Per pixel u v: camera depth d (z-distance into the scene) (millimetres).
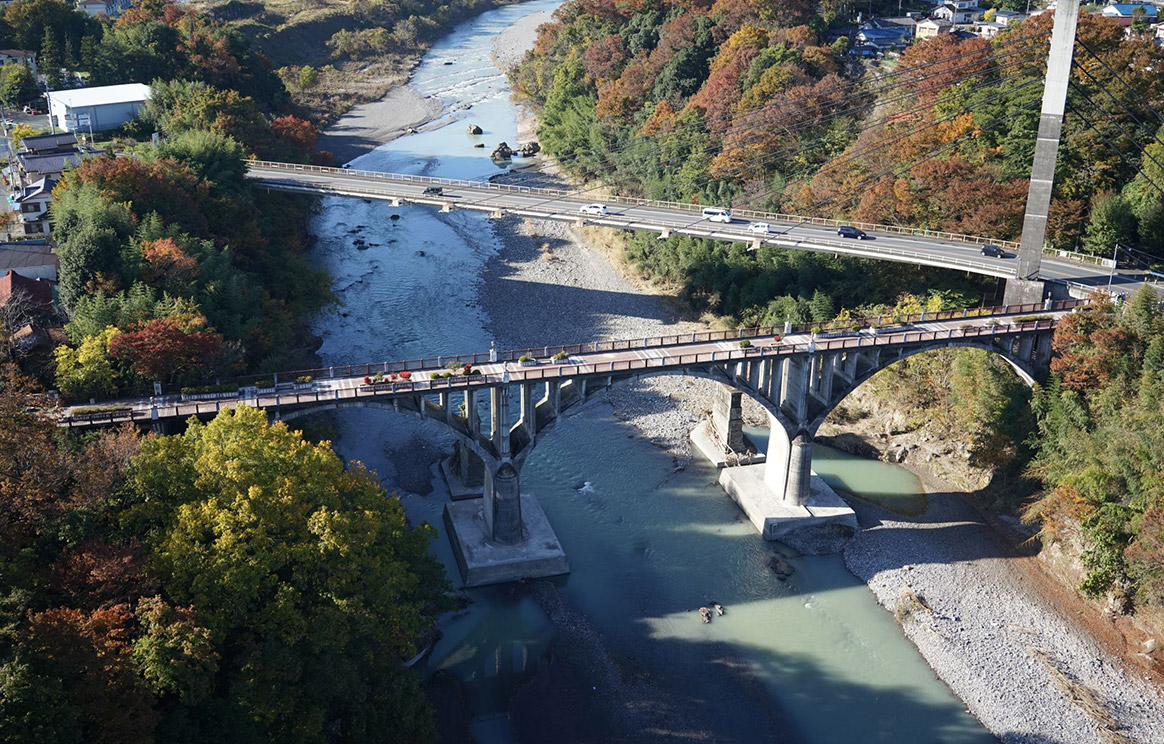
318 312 132125
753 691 76562
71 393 82438
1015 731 72812
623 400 119562
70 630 50062
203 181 125875
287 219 147625
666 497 101938
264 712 56562
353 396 82375
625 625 83438
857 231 127625
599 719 73500
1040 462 94875
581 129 190875
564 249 164375
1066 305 103625
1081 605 85500
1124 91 128375
